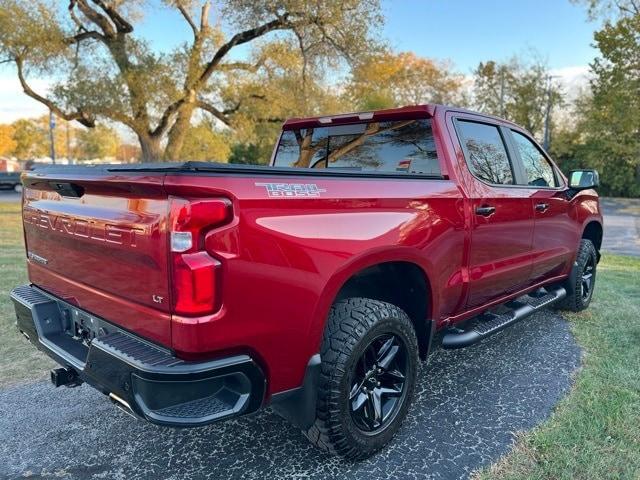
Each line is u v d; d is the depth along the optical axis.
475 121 3.38
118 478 2.39
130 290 2.06
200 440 2.72
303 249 2.09
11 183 32.03
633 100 23.75
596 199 5.07
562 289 4.55
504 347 4.06
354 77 17.59
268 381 2.06
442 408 3.04
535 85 39.41
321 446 2.42
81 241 2.30
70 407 3.10
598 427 2.75
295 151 3.92
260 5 15.57
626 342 4.13
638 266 8.44
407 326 2.64
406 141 3.20
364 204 2.38
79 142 67.25
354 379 2.43
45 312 2.63
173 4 16.00
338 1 15.25
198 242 1.82
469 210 3.04
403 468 2.45
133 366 1.85
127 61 16.55
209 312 1.84
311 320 2.14
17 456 2.57
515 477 2.34
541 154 4.19
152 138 17.77
